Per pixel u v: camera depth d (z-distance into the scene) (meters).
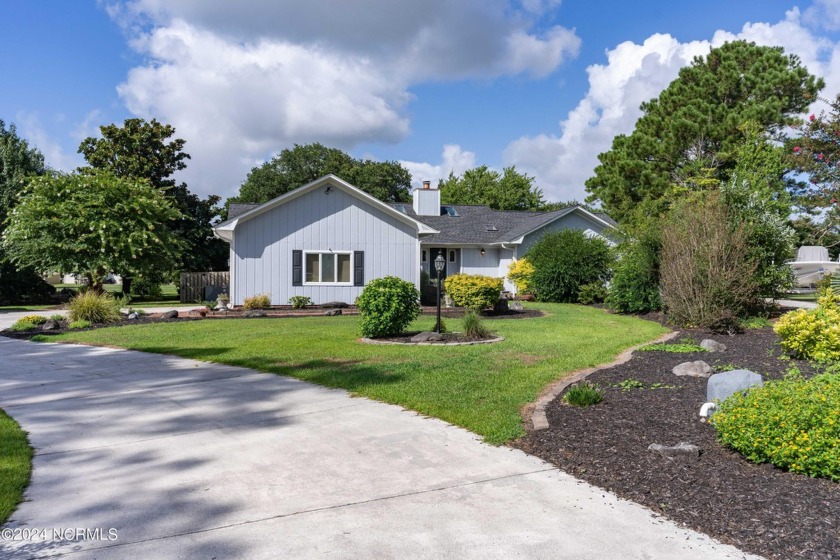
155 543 3.39
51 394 7.34
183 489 4.23
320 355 9.89
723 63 30.05
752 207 15.57
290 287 19.50
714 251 13.13
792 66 29.98
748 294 13.80
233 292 18.97
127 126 33.25
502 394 6.92
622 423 5.59
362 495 4.11
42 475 4.51
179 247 23.83
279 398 7.00
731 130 28.00
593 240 23.56
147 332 13.57
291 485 4.30
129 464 4.76
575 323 14.98
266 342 11.52
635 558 3.21
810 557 3.16
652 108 34.22
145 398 7.07
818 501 3.80
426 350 10.34
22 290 28.42
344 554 3.26
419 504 3.95
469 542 3.40
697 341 11.43
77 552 3.28
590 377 7.80
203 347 11.11
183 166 34.38
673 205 17.30
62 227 20.12
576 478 4.40
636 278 17.06
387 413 6.30
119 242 20.33
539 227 26.88
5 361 10.00
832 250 30.72
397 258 20.61
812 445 4.12
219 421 6.02
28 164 28.88
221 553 3.27
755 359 8.85
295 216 19.50
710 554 3.24
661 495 4.01
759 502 3.82
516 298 25.06
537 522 3.67
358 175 52.34
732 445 4.66
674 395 6.65
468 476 4.46
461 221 30.58
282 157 53.53
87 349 11.45
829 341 8.36
